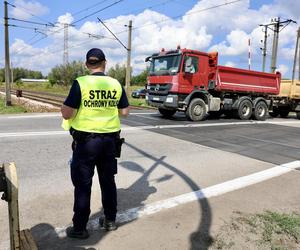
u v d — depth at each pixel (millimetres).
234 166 6848
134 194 4949
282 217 4180
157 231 3760
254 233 3766
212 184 5566
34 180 5430
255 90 16250
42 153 7262
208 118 16031
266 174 6305
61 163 6504
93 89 3330
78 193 3471
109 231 3725
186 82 13617
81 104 3332
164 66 14016
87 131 3373
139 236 3635
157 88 14172
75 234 3525
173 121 13828
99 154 3467
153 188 5266
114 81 3527
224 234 3723
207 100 14508
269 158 7684
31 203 4453
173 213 4273
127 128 11297
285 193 5234
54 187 5113
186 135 10438
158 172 6211
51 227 3771
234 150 8484
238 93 15898
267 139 10375
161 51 14445
